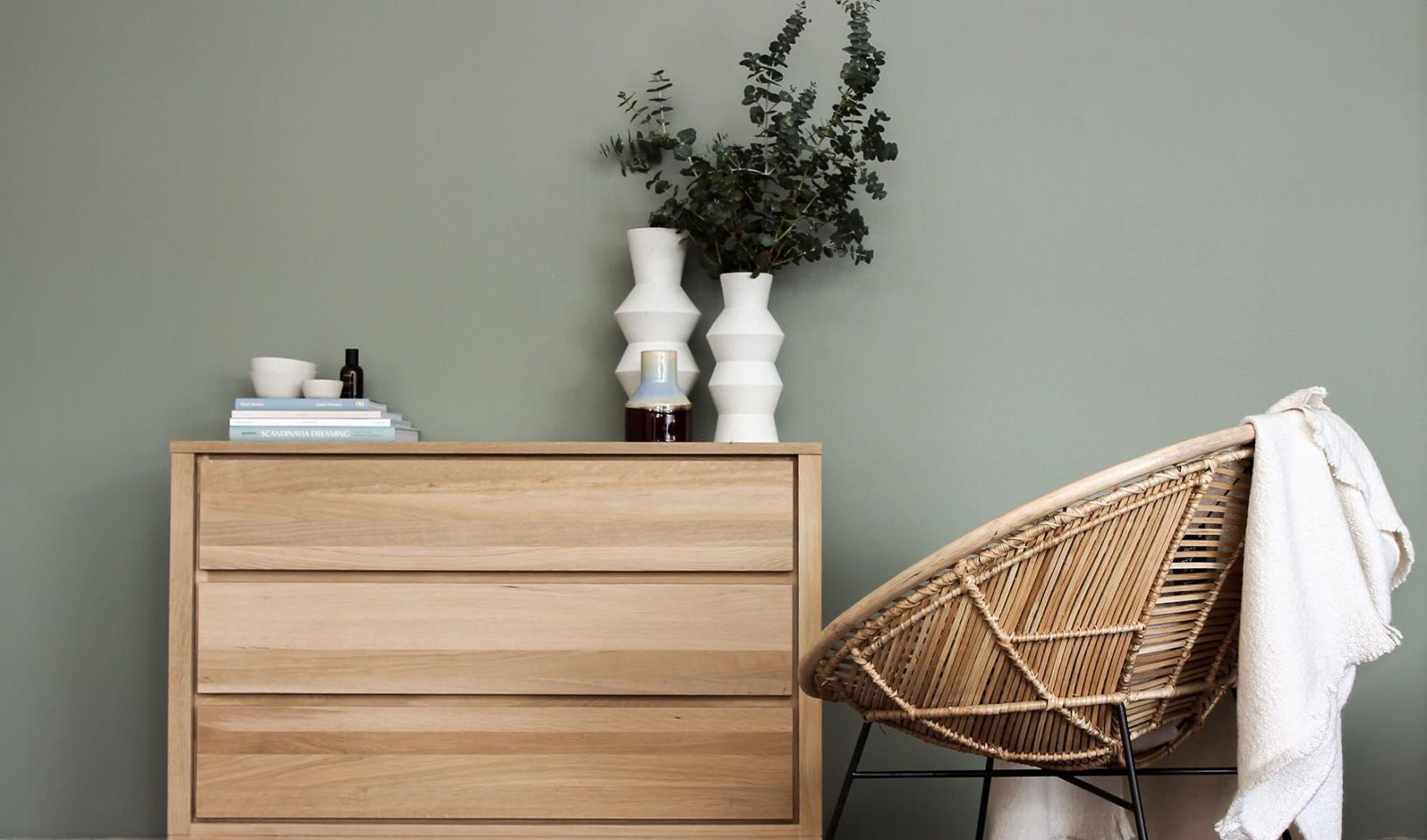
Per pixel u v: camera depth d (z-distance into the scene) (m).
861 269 2.30
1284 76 2.31
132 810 2.25
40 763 2.26
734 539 1.84
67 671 2.27
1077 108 2.32
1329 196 2.29
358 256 2.33
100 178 2.33
